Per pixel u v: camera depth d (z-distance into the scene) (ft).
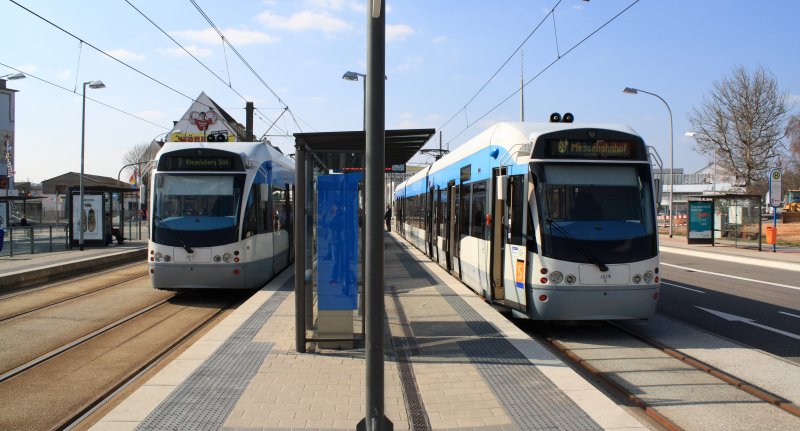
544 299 27.78
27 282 49.11
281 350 23.73
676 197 309.83
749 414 18.45
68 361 25.62
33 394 21.16
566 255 27.68
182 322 34.22
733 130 130.72
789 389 20.88
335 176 24.18
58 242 87.71
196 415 16.48
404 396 18.47
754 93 127.34
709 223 96.78
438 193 58.39
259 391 18.62
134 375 23.61
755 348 27.07
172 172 39.96
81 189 79.15
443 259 54.65
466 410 17.24
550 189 28.43
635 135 29.53
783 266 65.82
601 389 21.62
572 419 16.42
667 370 23.57
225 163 40.34
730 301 40.57
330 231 24.11
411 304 34.78
